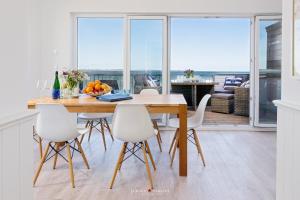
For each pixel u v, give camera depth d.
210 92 7.79
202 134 4.75
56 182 2.61
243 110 6.61
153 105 2.75
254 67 5.01
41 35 4.88
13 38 1.17
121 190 2.44
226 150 3.74
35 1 4.77
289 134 1.45
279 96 5.05
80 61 5.26
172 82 7.02
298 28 1.37
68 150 2.64
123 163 3.17
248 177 2.75
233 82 7.69
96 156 3.46
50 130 2.55
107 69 5.26
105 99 3.02
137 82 5.14
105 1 4.87
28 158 1.31
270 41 5.00
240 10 4.84
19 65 1.23
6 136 1.11
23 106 1.27
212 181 2.64
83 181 2.64
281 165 1.55
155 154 3.54
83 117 3.86
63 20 4.87
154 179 2.70
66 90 3.41
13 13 1.17
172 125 3.25
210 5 4.85
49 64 4.90
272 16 4.90
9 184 1.14
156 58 5.10
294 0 1.41
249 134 4.78
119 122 2.51
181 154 2.77
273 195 2.33
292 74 1.43
